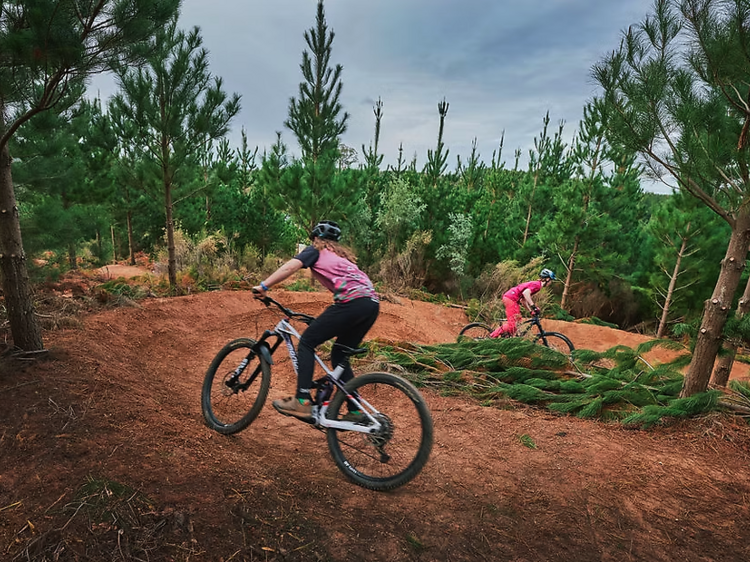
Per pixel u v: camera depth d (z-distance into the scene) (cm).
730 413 455
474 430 421
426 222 1462
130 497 235
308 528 244
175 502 239
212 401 436
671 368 534
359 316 308
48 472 250
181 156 883
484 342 640
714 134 448
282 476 300
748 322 440
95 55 371
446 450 374
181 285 978
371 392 430
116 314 660
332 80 1206
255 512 247
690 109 451
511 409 486
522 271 1351
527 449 387
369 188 1678
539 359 582
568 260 1388
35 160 717
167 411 377
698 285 1172
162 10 384
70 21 344
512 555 250
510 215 1709
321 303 991
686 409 442
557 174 1736
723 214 462
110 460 266
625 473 351
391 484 296
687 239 1134
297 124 1229
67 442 277
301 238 1695
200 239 1445
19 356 381
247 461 314
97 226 921
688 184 474
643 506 308
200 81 881
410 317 1034
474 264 1480
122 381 412
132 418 330
